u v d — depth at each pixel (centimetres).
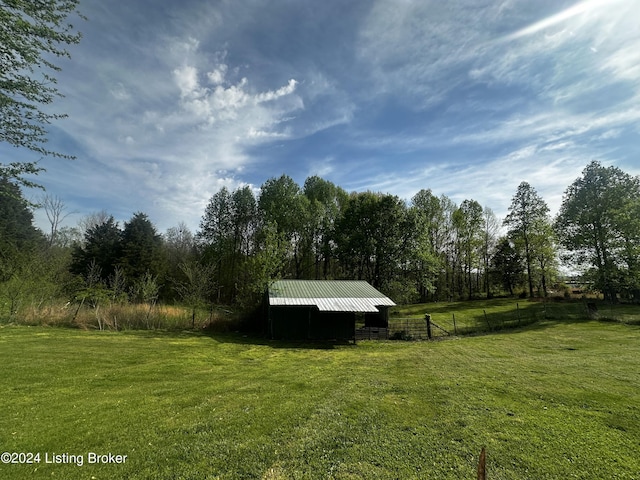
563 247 3155
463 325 2533
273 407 700
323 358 1356
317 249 4197
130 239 3934
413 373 1048
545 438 566
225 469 454
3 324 1738
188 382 905
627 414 677
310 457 492
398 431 588
